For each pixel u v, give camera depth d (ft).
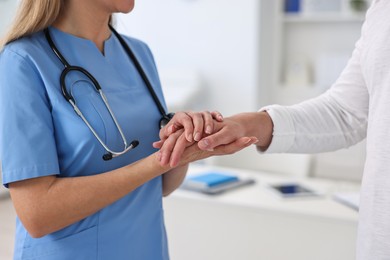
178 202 6.16
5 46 3.21
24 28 3.20
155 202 3.74
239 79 12.38
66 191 2.98
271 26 12.46
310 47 12.59
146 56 4.09
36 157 2.98
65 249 3.20
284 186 6.48
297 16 12.06
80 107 3.21
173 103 11.59
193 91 12.23
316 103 3.89
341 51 12.32
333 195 6.05
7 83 3.04
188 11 12.59
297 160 7.94
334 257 5.41
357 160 8.20
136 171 3.05
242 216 5.82
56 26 3.40
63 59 3.25
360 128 3.78
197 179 6.42
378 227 3.14
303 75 12.37
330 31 12.35
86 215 3.04
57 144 3.19
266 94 12.80
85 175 3.22
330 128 3.81
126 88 3.58
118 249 3.39
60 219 2.99
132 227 3.49
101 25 3.52
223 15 12.26
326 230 5.41
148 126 3.58
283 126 3.71
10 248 9.82
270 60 12.65
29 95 3.03
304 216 5.49
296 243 5.57
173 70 12.65
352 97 3.73
